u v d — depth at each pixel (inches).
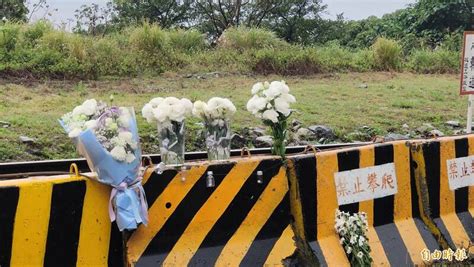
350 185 183.6
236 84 514.3
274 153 174.6
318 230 176.1
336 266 172.6
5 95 399.2
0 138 281.4
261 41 682.2
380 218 190.4
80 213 143.9
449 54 724.0
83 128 143.3
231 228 163.9
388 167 192.9
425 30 1012.5
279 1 1146.0
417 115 411.5
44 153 273.9
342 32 1200.8
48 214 139.6
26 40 537.6
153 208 152.7
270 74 589.6
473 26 1012.5
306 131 336.8
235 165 164.2
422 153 199.9
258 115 171.9
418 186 200.4
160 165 153.4
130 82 494.3
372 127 367.9
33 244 137.9
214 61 607.2
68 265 142.9
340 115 395.5
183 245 155.9
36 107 369.1
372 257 181.2
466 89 267.7
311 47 716.7
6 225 134.3
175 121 157.0
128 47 593.6
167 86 485.1
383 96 479.8
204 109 165.2
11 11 724.0
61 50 525.7
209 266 156.9
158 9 1120.8
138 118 341.7
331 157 179.9
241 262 161.3
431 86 549.3
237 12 1107.3
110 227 148.3
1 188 133.6
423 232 196.5
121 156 143.0
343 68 649.6
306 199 174.1
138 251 149.6
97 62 522.9
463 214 210.8
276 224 171.0
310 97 461.4
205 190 159.8
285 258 167.9
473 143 215.6
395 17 1104.8
